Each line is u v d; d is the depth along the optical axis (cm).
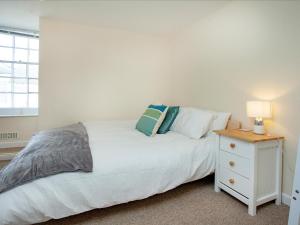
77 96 318
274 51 192
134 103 356
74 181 139
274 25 191
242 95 227
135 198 159
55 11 268
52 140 187
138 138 219
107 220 157
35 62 342
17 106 334
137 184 160
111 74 336
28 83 339
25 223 127
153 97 369
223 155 197
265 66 200
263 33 201
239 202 185
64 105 312
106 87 335
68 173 140
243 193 174
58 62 304
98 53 326
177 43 350
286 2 180
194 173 189
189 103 322
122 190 154
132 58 349
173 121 264
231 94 241
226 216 164
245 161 172
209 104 278
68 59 309
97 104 331
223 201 187
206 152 202
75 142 183
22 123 321
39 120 299
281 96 186
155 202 184
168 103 378
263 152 172
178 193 201
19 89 334
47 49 296
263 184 173
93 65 324
